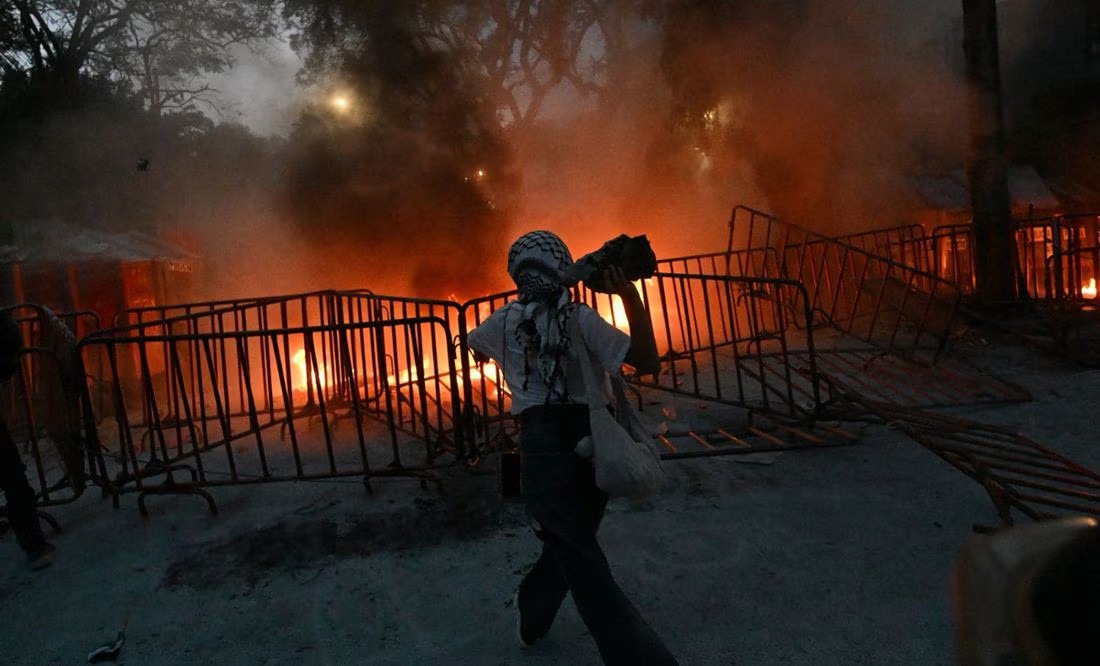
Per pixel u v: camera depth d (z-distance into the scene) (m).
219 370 10.28
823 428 5.93
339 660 3.21
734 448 5.43
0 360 4.18
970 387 6.94
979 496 4.49
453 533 4.40
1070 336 8.73
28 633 3.62
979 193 9.93
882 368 7.96
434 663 3.14
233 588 3.92
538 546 4.16
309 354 6.98
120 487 5.11
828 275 10.68
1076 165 17.30
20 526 4.31
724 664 3.01
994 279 9.87
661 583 3.68
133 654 3.37
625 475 2.53
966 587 1.06
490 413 7.11
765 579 3.65
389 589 3.79
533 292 2.84
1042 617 0.90
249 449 6.51
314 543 4.38
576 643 3.22
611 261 2.69
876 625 3.21
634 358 2.72
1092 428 5.54
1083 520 1.00
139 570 4.22
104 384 8.56
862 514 4.33
